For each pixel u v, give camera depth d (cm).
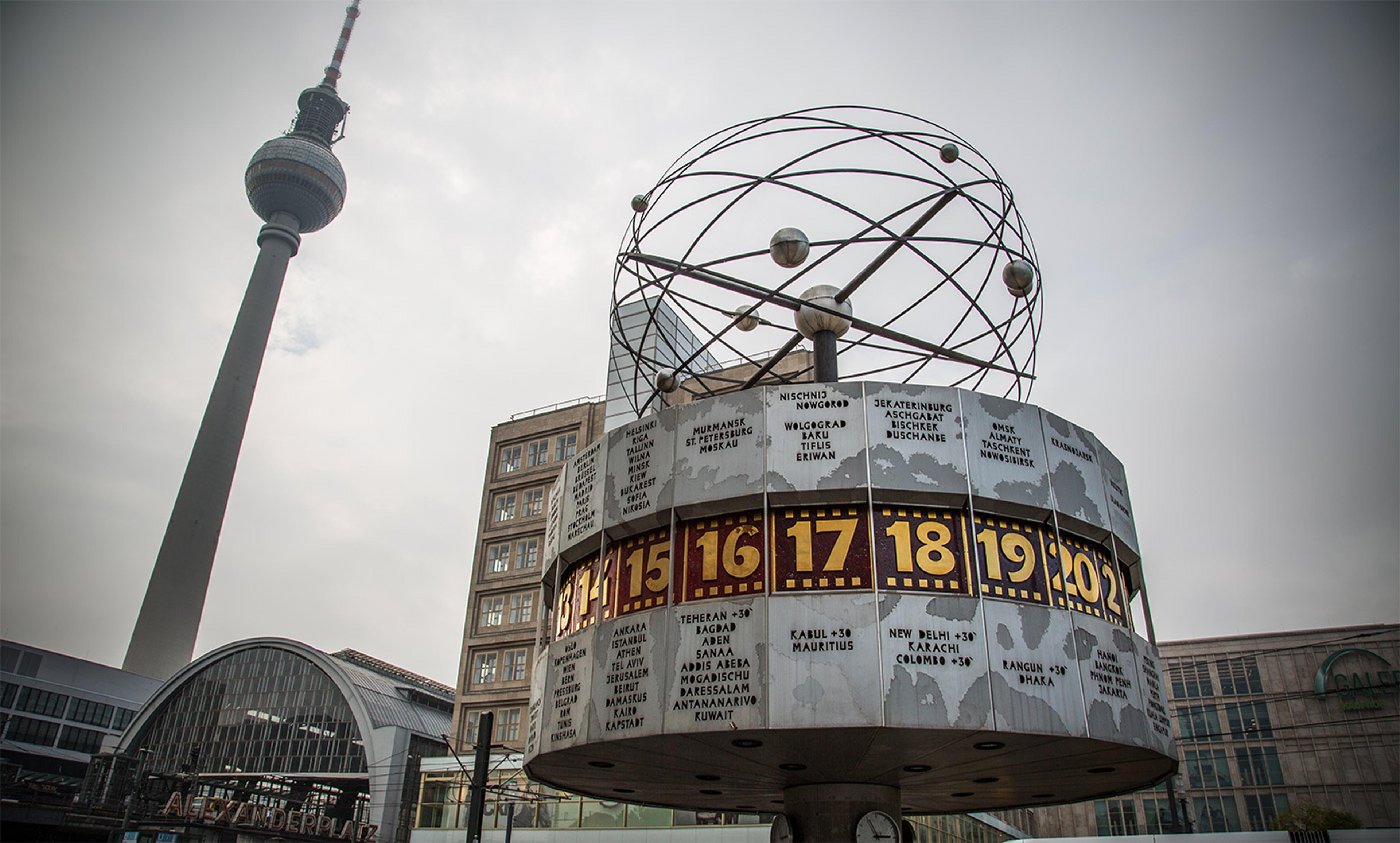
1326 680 8338
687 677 1496
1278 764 8238
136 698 10562
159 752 7981
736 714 1439
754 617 1498
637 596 1662
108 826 5962
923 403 1666
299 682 7738
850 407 1655
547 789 5372
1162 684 1744
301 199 16775
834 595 1491
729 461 1647
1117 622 1678
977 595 1516
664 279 2009
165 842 5934
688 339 5072
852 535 1555
